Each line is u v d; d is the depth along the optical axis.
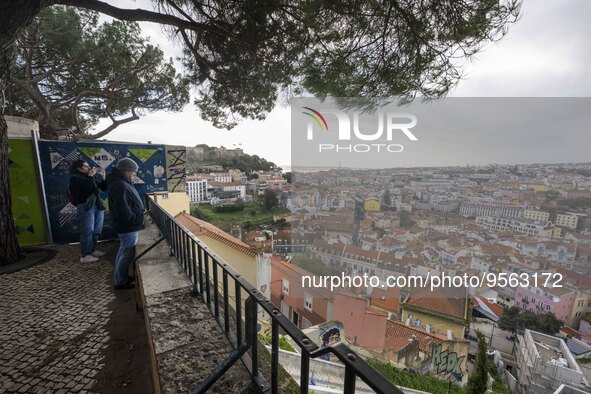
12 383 1.56
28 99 9.88
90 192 3.38
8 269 3.09
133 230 2.65
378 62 2.11
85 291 2.68
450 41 1.91
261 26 3.04
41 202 4.00
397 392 0.49
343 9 2.17
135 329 2.07
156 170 4.83
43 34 7.88
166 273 2.25
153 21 3.17
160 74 9.77
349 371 0.61
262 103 5.77
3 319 2.20
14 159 3.80
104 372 1.65
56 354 1.80
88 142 4.27
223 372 1.01
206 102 6.53
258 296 1.00
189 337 1.42
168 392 1.07
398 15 1.97
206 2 3.07
